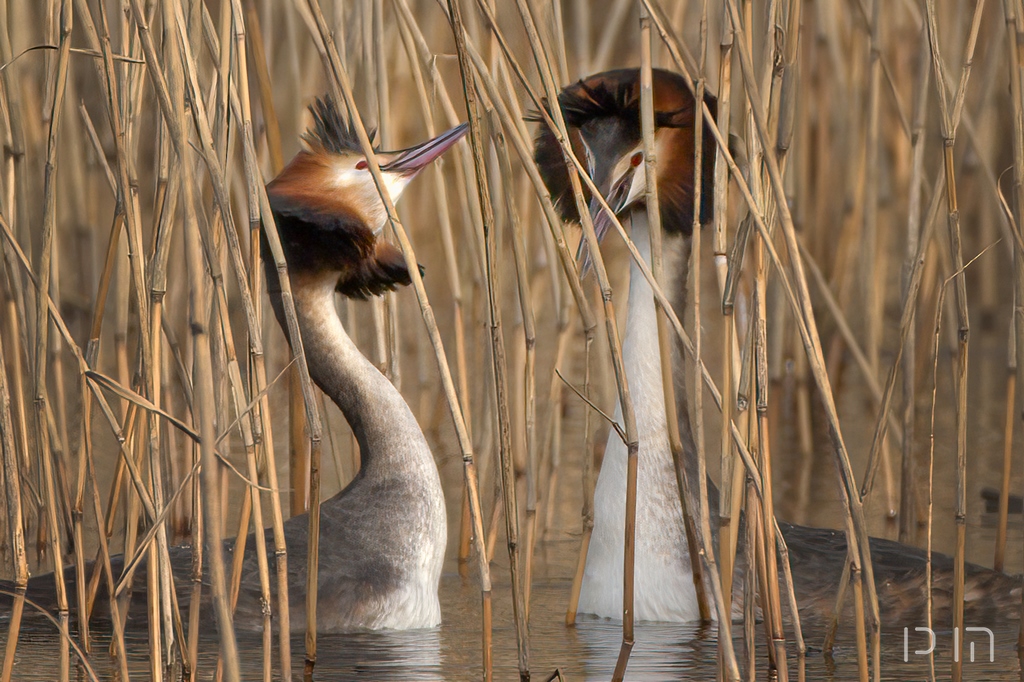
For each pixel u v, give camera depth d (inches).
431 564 396.5
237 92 292.5
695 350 282.5
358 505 402.6
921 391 709.3
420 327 681.0
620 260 860.0
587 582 399.2
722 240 308.5
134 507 371.2
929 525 318.0
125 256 462.3
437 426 655.8
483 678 312.3
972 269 919.0
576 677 320.8
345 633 379.9
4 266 404.2
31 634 367.9
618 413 393.1
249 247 300.8
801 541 416.5
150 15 328.8
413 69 422.3
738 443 286.2
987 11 716.0
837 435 277.1
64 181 676.1
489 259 296.8
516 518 307.1
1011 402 405.7
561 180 426.9
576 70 624.7
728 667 276.1
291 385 461.7
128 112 324.2
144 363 319.0
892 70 770.8
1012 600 397.7
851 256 710.5
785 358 701.9
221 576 238.4
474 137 289.1
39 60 669.3
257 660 344.8
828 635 348.2
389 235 561.3
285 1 574.2
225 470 478.6
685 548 386.3
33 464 468.8
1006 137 738.2
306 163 414.3
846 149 729.6
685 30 620.1
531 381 399.9
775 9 287.0
